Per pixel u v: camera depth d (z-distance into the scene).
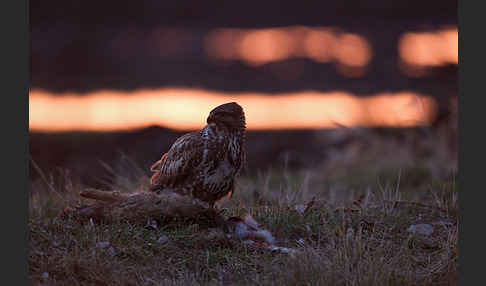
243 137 11.65
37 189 14.28
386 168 19.75
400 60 57.59
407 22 76.31
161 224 11.27
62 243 10.52
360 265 9.96
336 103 42.94
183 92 51.06
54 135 28.66
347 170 20.80
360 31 75.44
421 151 21.03
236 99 47.78
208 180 11.45
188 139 11.50
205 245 10.85
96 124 34.09
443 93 25.75
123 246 10.59
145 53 68.00
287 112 40.28
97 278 9.84
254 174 23.95
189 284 9.84
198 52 70.75
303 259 10.09
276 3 86.56
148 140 27.73
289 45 73.00
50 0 74.88
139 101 46.00
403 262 10.41
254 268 10.37
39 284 9.59
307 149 26.88
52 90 49.59
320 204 12.66
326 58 64.62
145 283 9.95
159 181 11.77
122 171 16.14
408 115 22.55
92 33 72.06
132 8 80.19
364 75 54.28
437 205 12.84
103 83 53.56
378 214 12.11
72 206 11.56
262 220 11.86
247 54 69.94
